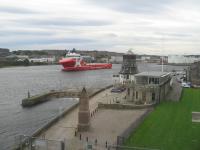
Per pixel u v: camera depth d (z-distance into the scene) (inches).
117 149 2025.1
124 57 5295.3
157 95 3688.5
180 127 2571.4
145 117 2933.1
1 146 2544.3
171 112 3164.4
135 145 2094.0
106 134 2454.5
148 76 3870.6
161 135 2341.3
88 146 2046.0
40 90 6407.5
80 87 6692.9
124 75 5265.8
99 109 3457.2
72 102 4798.2
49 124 2709.2
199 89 5039.4
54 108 4264.3
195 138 2271.2
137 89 3745.1
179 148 2046.0
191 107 3435.0
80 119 2554.1
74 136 2396.7
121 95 4473.4
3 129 3112.7
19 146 2112.5
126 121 2881.4
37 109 4202.8
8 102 4805.6
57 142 2098.9
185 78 6683.1
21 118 3641.7
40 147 1971.0
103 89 5216.5
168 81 4630.9
